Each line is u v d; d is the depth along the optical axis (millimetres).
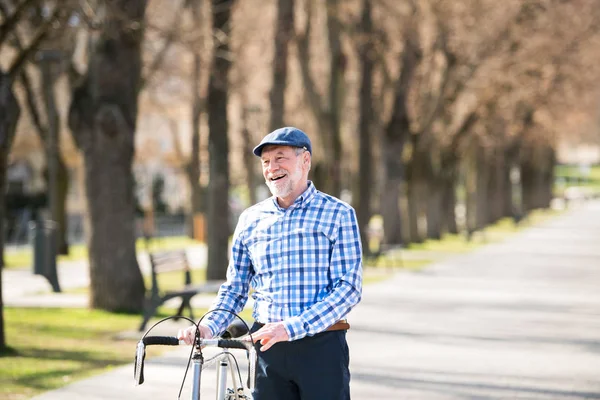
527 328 23000
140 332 21500
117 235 25594
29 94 45656
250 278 8461
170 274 40125
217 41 32375
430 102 58375
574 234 77812
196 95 52031
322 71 53094
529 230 85625
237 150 62500
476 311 26547
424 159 61562
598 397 14836
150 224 68812
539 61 57594
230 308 8320
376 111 54812
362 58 47562
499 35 53969
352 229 8086
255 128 58000
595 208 150375
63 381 15461
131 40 25328
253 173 59812
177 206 104312
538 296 30938
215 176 33188
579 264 45969
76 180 89250
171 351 18719
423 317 25109
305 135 8148
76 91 25719
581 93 65062
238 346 7523
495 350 19516
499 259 49562
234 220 86188
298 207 8109
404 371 17016
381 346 19984
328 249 8055
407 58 52500
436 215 67375
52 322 23562
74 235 79938
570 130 95688
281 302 8055
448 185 73938
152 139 76688
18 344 19844
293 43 45656
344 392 8125
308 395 8016
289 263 8047
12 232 72438
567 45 57281
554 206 154750
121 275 25625
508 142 84562
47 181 51312
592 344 20438
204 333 7930
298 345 7992
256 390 8188
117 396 14242
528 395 14969
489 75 56969
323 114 46656
